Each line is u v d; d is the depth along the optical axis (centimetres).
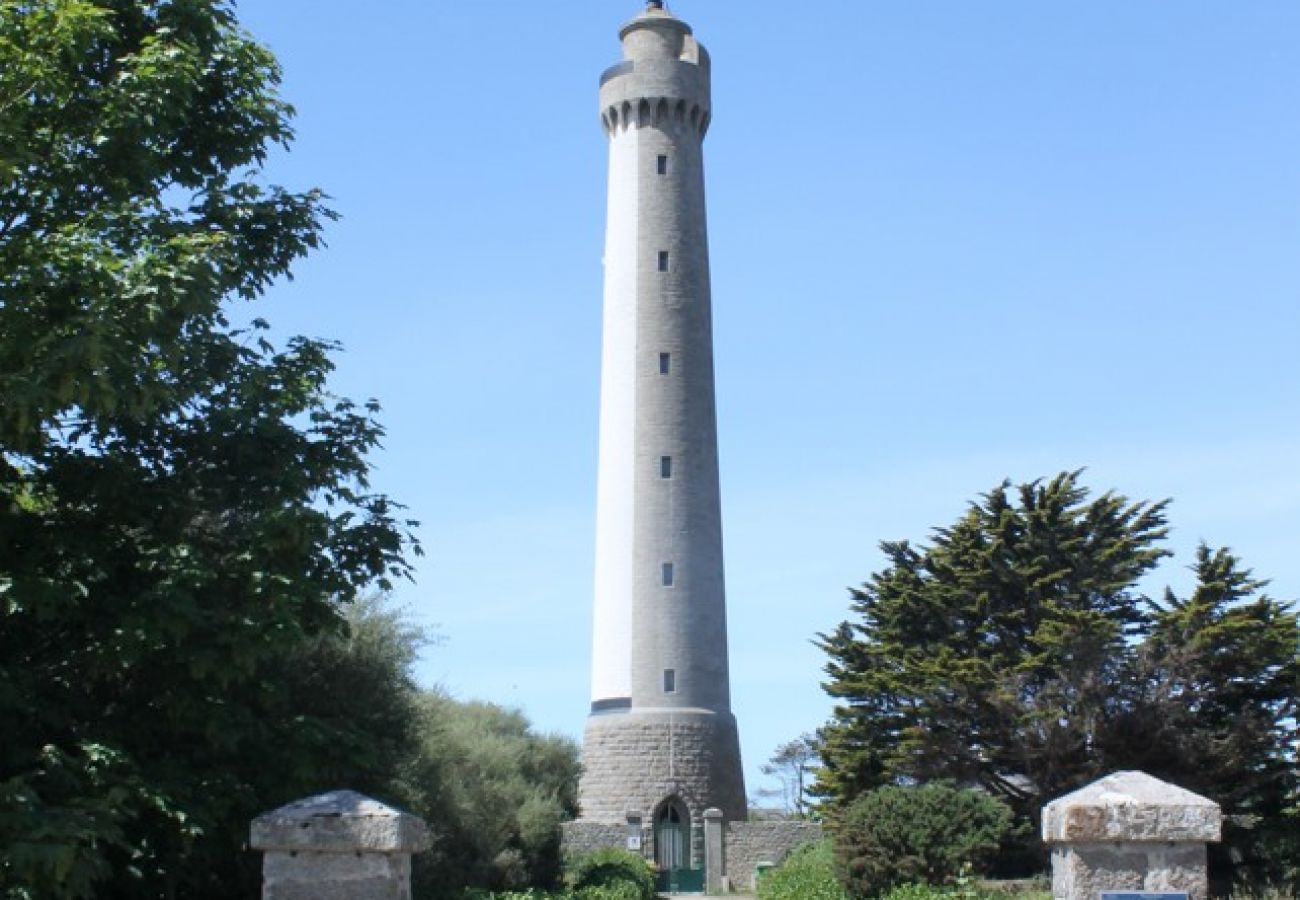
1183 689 4403
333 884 1245
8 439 1731
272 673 2047
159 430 1975
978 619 4859
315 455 2066
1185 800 1215
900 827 3844
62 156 1833
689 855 6291
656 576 6519
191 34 2038
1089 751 4434
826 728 5519
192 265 1697
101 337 1569
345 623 2016
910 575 5188
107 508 1864
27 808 1470
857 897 3850
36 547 1772
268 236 2128
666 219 6825
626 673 6494
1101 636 4394
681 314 6750
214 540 1992
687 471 6619
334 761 1964
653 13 7019
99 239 1742
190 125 2091
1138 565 4753
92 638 1788
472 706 5744
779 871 5234
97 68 1980
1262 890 3644
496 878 3859
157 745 1911
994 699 4472
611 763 6406
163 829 1841
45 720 1753
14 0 1738
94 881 1812
